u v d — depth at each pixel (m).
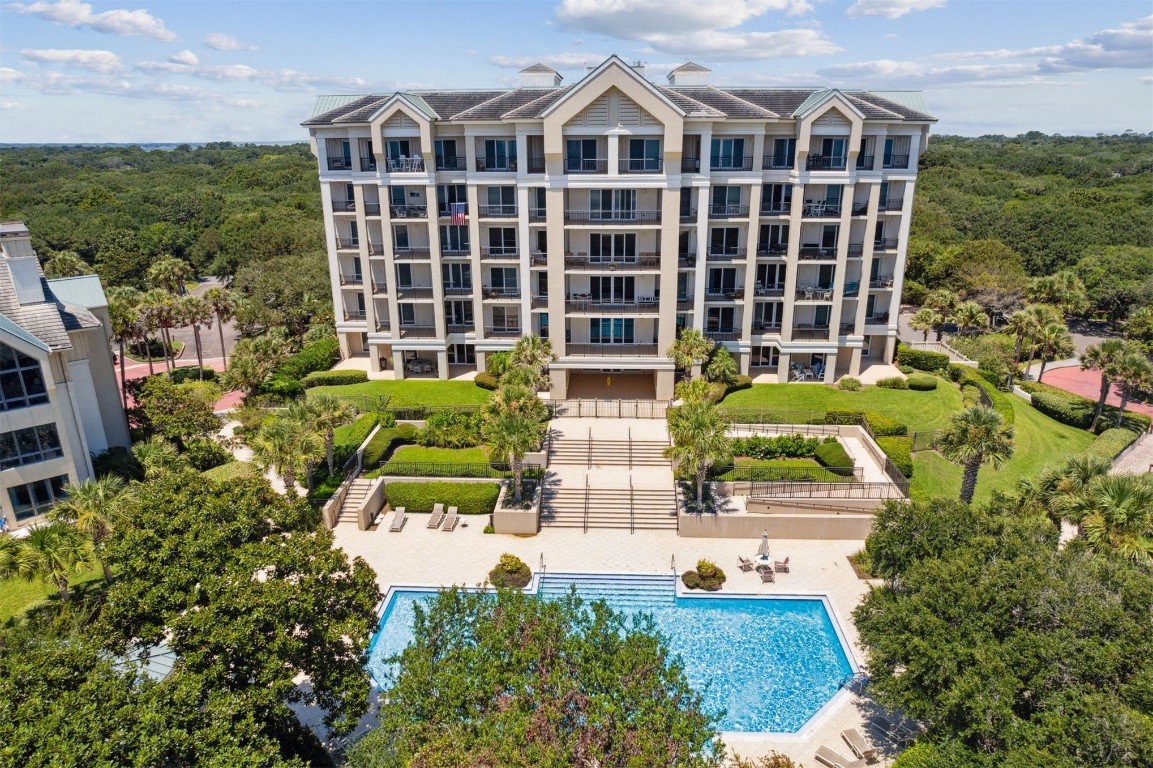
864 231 51.06
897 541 26.42
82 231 111.56
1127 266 85.56
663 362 49.09
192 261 115.38
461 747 17.34
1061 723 18.20
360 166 50.72
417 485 39.84
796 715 26.66
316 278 75.56
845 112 46.22
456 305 54.81
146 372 66.31
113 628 20.30
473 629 21.84
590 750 17.14
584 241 49.72
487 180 49.12
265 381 52.97
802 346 51.38
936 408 48.00
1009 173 159.62
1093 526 26.98
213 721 17.91
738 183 47.84
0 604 30.56
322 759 23.03
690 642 30.53
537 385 47.59
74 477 36.88
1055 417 54.56
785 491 38.50
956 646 20.61
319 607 22.19
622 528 38.12
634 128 45.25
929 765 19.89
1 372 33.88
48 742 15.39
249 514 22.77
